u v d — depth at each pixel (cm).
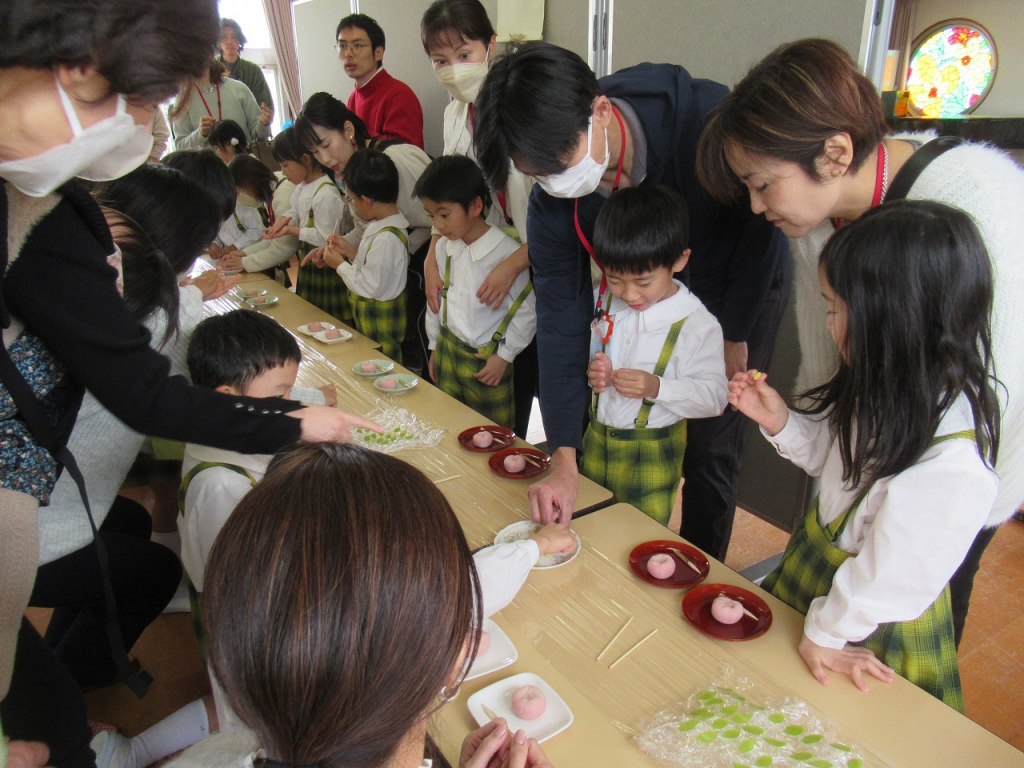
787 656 97
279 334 125
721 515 195
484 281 214
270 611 41
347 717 42
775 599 107
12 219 76
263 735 45
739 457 190
